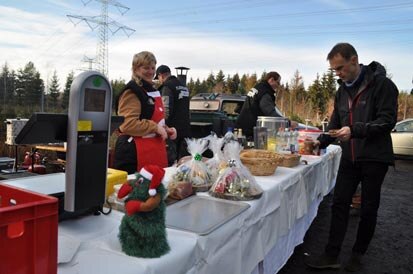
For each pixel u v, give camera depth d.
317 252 3.36
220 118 6.85
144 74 2.52
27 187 1.33
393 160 2.65
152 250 1.02
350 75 2.67
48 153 5.97
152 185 1.00
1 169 4.65
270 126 3.62
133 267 0.95
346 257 3.29
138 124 2.39
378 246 3.66
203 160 2.24
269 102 4.72
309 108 48.84
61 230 1.24
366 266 3.13
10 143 4.32
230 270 1.45
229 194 1.75
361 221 2.86
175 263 1.05
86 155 1.16
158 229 1.02
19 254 0.72
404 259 3.32
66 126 1.13
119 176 1.56
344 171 2.85
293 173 2.54
